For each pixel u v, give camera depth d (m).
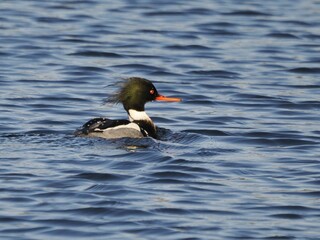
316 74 25.97
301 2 35.44
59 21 31.20
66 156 17.02
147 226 13.86
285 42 29.52
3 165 16.36
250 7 34.22
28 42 28.23
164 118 20.91
